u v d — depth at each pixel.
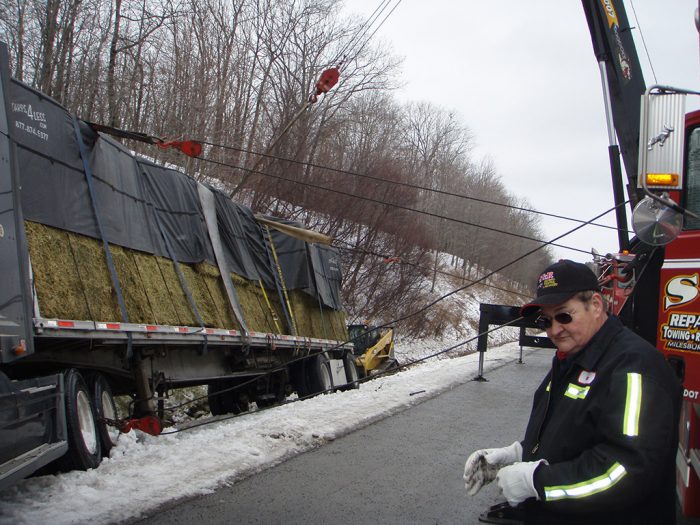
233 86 27.56
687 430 4.71
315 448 8.23
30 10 20.11
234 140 26.00
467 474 3.09
